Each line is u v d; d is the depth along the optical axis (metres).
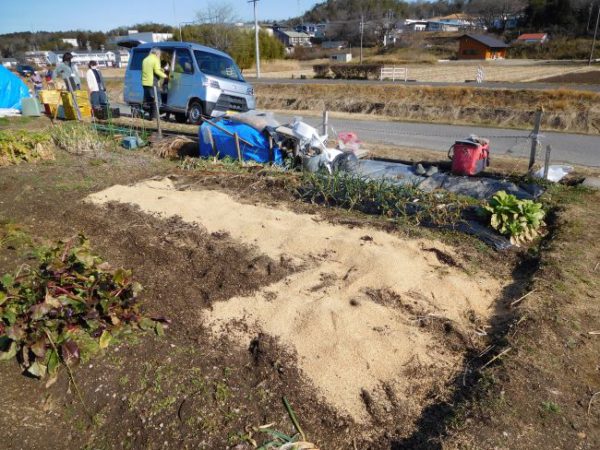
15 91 14.07
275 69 40.62
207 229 5.09
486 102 16.84
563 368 3.08
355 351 3.21
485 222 5.20
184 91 11.56
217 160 7.52
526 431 2.59
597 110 14.44
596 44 45.50
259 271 4.24
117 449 2.63
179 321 3.60
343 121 15.02
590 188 6.62
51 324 3.19
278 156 7.43
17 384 3.01
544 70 30.86
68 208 5.68
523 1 65.88
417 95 18.52
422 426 2.73
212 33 40.09
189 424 2.72
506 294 4.04
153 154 8.52
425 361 3.20
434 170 7.06
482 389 2.91
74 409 2.86
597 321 3.58
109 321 3.49
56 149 8.41
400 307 3.74
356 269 4.24
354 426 2.74
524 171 7.39
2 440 2.63
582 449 2.50
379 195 5.70
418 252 4.62
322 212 5.64
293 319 3.53
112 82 28.55
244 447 2.57
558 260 4.46
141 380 3.03
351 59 46.50
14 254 4.57
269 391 2.95
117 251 4.70
